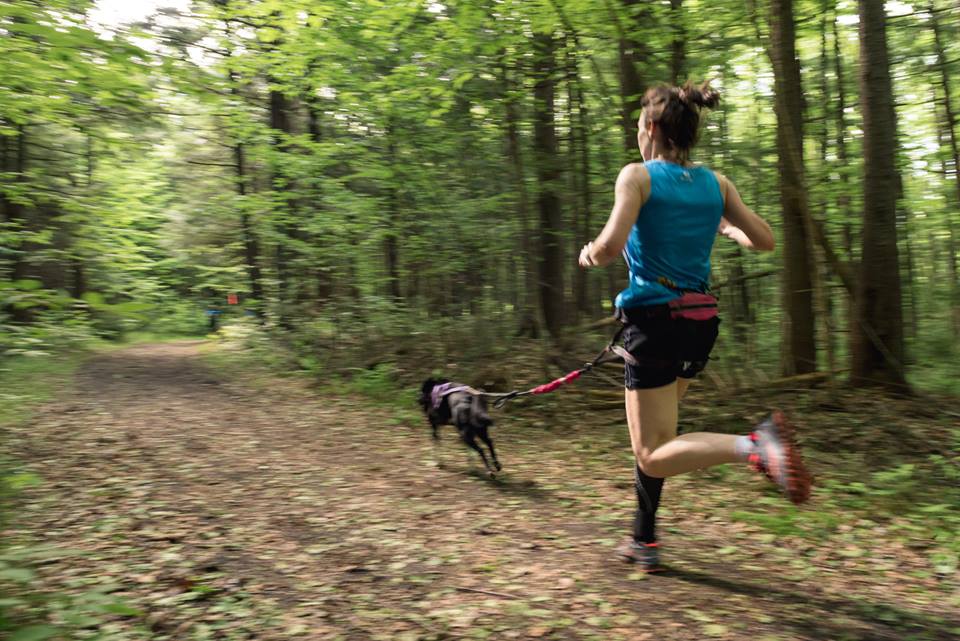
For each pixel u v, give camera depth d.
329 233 13.29
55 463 5.97
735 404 7.57
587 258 2.80
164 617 2.92
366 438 7.62
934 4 11.29
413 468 6.21
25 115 7.49
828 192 9.73
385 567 3.60
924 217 13.23
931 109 14.28
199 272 20.98
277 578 3.43
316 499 5.08
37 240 5.38
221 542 4.01
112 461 6.15
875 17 7.93
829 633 2.73
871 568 3.55
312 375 12.43
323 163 12.09
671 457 2.69
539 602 3.07
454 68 9.49
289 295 14.95
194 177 20.06
